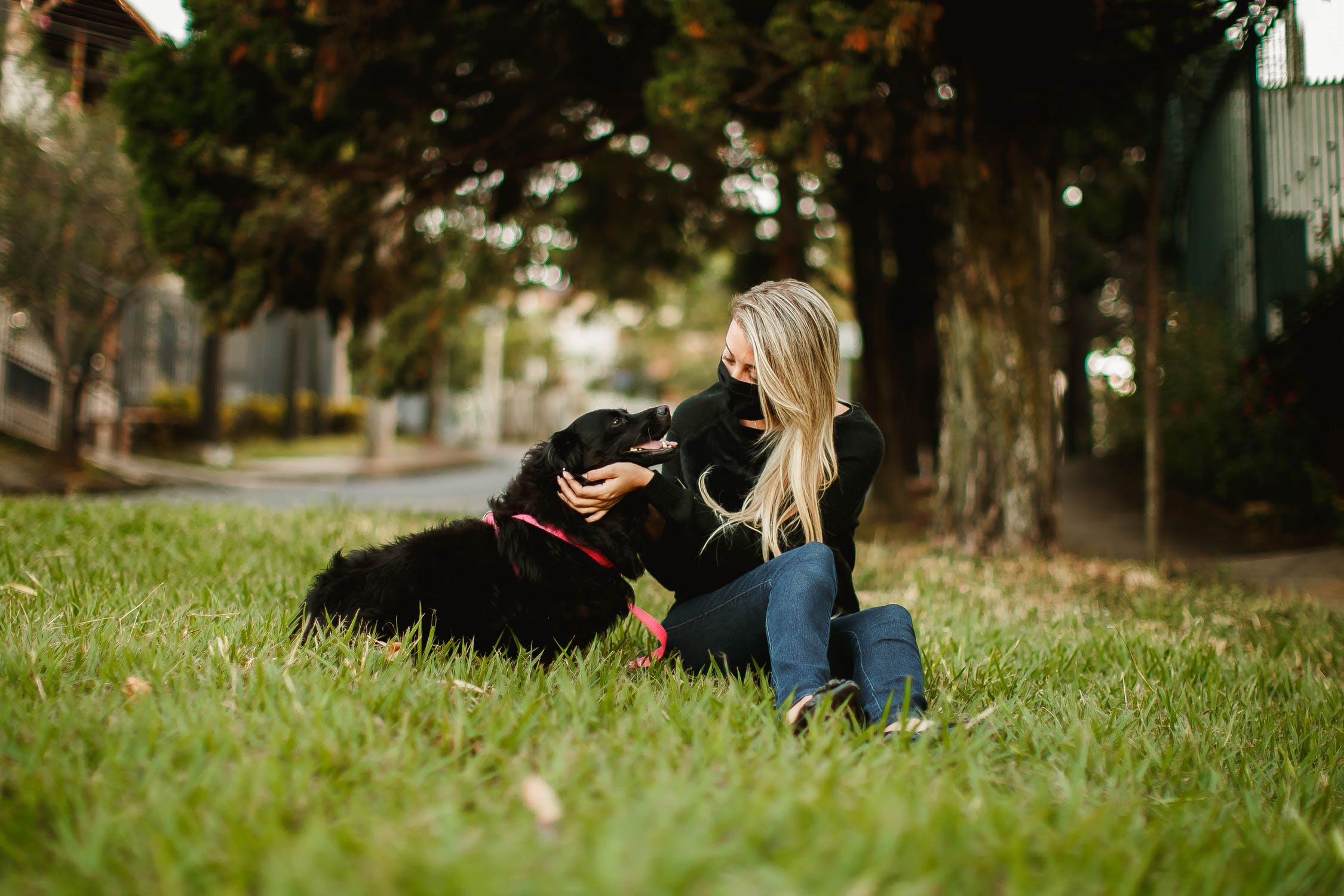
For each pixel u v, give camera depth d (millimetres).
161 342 21609
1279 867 1559
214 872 1291
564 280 11992
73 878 1269
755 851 1351
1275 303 8367
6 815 1445
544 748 1844
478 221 10336
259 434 23641
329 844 1332
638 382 58656
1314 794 2102
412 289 9258
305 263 8031
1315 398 8055
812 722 1956
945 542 7621
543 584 2580
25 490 11625
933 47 6719
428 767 1677
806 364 2617
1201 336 9820
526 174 9625
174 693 2072
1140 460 12672
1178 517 9805
